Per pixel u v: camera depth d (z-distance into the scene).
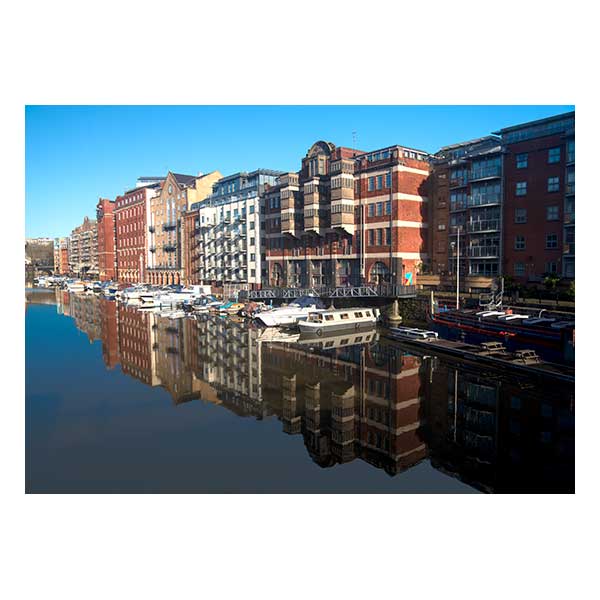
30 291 96.94
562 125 34.84
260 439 17.83
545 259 36.09
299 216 55.75
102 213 111.75
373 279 47.31
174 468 15.38
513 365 24.70
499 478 14.37
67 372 28.69
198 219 77.19
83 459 16.09
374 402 21.66
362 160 47.94
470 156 41.47
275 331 40.78
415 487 13.88
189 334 41.38
